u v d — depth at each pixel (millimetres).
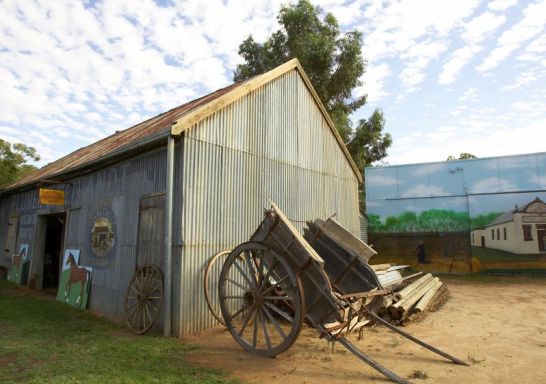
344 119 25469
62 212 12016
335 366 5523
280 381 4949
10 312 9047
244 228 8984
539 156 18797
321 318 5637
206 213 8031
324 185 12445
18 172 36469
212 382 4844
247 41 28094
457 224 20031
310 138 12000
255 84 9727
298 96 11625
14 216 15469
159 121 11859
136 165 8891
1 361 5656
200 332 7492
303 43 25422
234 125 9008
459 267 19703
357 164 25953
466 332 7562
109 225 9547
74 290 10398
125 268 8719
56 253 14812
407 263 20703
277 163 10391
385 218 21453
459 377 5102
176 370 5266
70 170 10852
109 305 9031
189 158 7777
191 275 7566
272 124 10352
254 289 6254
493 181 19578
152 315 7633
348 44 25594
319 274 5629
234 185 8828
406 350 6324
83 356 5855
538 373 5262
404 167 21391
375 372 5281
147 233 8258
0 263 16109
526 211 18812
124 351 6121
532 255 18516
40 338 6883
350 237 6785
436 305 10242
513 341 6895
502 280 17016
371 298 6453
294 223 10812
